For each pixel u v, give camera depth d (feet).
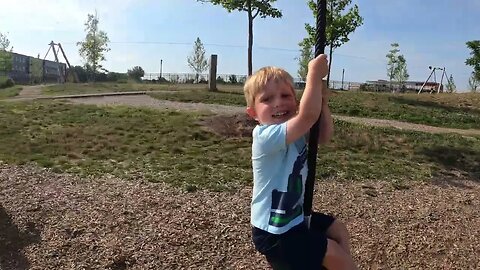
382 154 33.68
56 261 17.84
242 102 57.77
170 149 31.73
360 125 43.24
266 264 17.94
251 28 69.72
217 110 47.80
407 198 25.31
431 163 32.45
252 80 8.48
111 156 29.68
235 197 23.35
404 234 20.79
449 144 37.58
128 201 22.20
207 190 24.07
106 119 40.63
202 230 19.92
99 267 17.53
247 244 19.16
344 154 32.78
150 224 20.15
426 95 77.66
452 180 29.25
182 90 75.72
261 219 8.09
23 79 175.52
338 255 8.12
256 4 68.69
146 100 57.93
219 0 69.56
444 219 22.63
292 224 7.94
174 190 23.85
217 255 18.43
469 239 20.71
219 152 31.53
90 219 20.35
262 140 7.97
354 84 165.17
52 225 19.88
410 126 48.26
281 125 7.87
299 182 8.06
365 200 24.54
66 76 164.66
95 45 141.08
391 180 28.12
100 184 24.39
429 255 19.30
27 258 18.01
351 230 20.94
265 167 8.11
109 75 167.32
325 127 8.68
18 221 19.99
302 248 7.88
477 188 27.94
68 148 30.99
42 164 27.35
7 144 31.58
